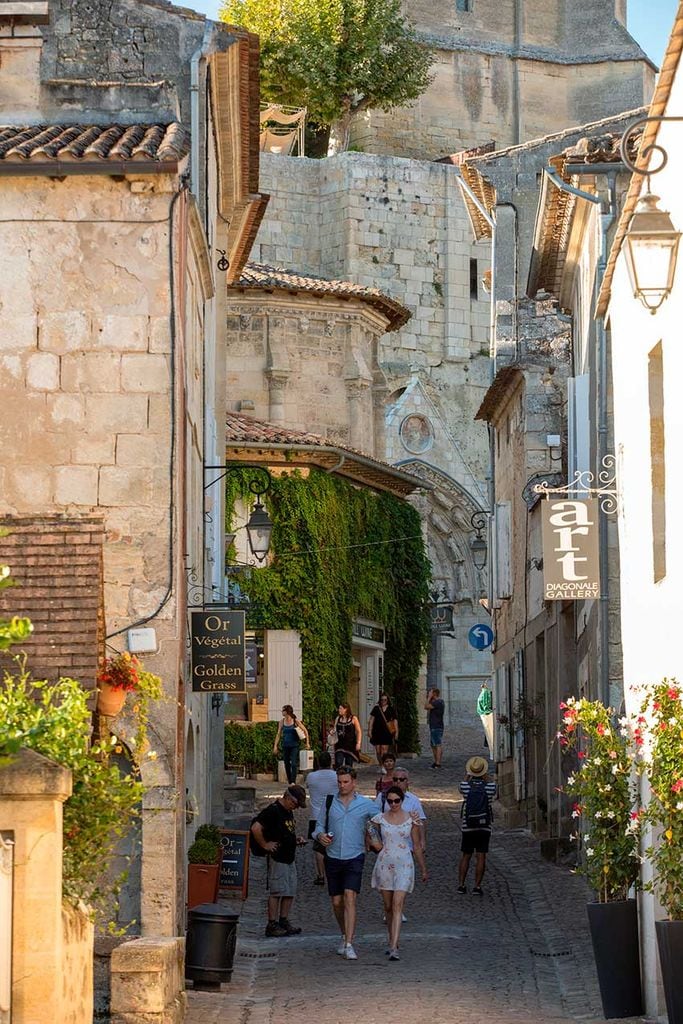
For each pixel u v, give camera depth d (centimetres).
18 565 1611
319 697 3722
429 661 5862
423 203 6316
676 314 1339
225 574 2953
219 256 2723
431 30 7150
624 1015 1472
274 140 6538
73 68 2114
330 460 3769
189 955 1641
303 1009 1537
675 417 1351
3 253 1686
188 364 1845
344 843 1844
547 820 2828
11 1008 991
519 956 1819
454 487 5778
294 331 4709
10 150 1670
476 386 6369
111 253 1684
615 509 1883
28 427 1672
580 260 2669
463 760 4284
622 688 2000
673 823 1302
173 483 1666
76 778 1155
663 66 1367
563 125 7344
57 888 1006
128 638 1638
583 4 7381
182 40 2119
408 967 1756
